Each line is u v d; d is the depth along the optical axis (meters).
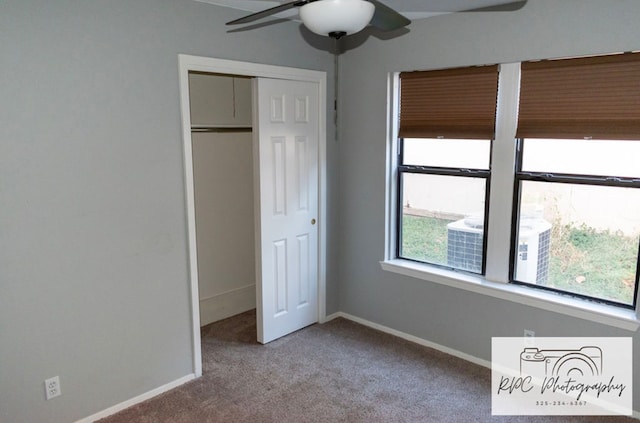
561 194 2.82
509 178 2.97
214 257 4.02
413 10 2.94
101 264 2.58
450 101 3.15
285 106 3.41
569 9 2.56
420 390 2.95
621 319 2.59
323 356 3.39
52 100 2.30
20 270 2.30
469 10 2.94
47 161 2.32
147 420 2.66
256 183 3.38
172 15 2.69
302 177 3.63
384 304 3.77
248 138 4.12
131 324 2.75
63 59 2.32
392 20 2.15
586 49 2.54
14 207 2.24
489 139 2.99
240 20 2.14
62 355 2.49
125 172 2.61
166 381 2.96
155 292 2.83
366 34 3.50
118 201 2.60
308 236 3.77
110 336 2.67
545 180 2.86
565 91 2.65
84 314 2.55
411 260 3.66
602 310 2.68
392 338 3.68
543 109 2.75
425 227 3.53
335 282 4.06
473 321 3.25
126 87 2.55
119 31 2.49
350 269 3.97
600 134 2.55
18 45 2.17
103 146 2.51
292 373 3.16
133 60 2.56
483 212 3.18
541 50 2.69
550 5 2.62
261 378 3.09
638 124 2.44
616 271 2.69
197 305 3.05
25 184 2.26
